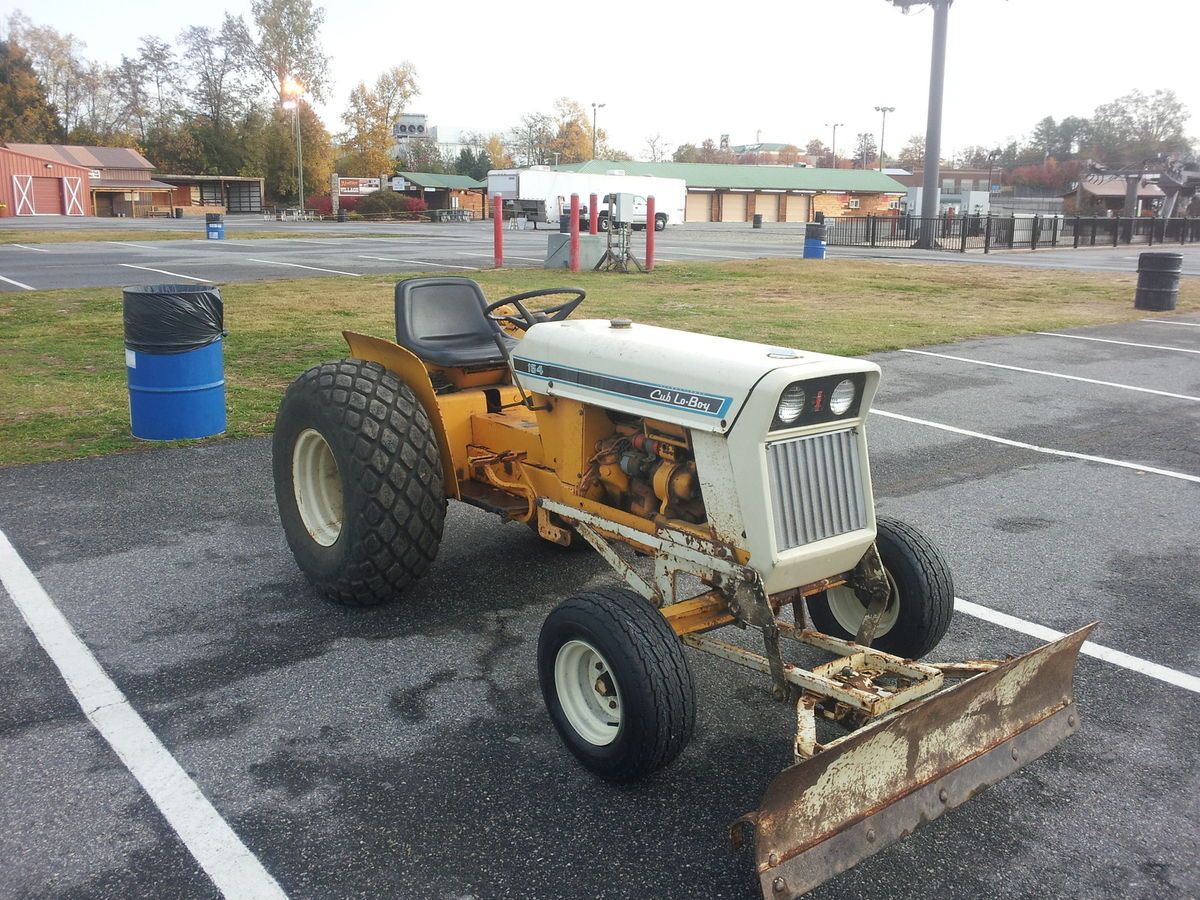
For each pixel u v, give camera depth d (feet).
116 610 14.07
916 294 58.34
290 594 14.78
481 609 14.39
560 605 10.46
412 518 13.60
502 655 12.98
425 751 10.73
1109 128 417.90
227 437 23.34
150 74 308.60
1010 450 24.08
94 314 42.75
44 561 15.80
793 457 10.06
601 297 51.98
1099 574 16.31
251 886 8.58
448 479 14.39
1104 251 111.24
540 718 11.47
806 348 37.11
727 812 9.81
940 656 13.23
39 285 54.08
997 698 9.41
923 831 9.68
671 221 177.58
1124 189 206.49
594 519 12.19
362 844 9.17
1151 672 12.95
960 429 26.11
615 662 9.68
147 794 9.85
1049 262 88.94
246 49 272.51
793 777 7.68
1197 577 16.25
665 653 9.67
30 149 222.89
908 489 20.84
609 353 11.55
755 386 9.71
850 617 12.64
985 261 88.63
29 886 8.52
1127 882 8.96
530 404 12.95
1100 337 42.45
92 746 10.67
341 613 14.15
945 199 235.20
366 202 193.98
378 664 12.67
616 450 11.85
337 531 14.57
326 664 12.63
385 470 13.34
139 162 234.79
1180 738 11.39
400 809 9.70
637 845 9.25
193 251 84.79
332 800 9.82
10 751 10.53
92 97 312.50
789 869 7.83
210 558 16.10
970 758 9.19
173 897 8.43
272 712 11.44
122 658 12.66
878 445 24.32
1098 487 21.18
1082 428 26.45
